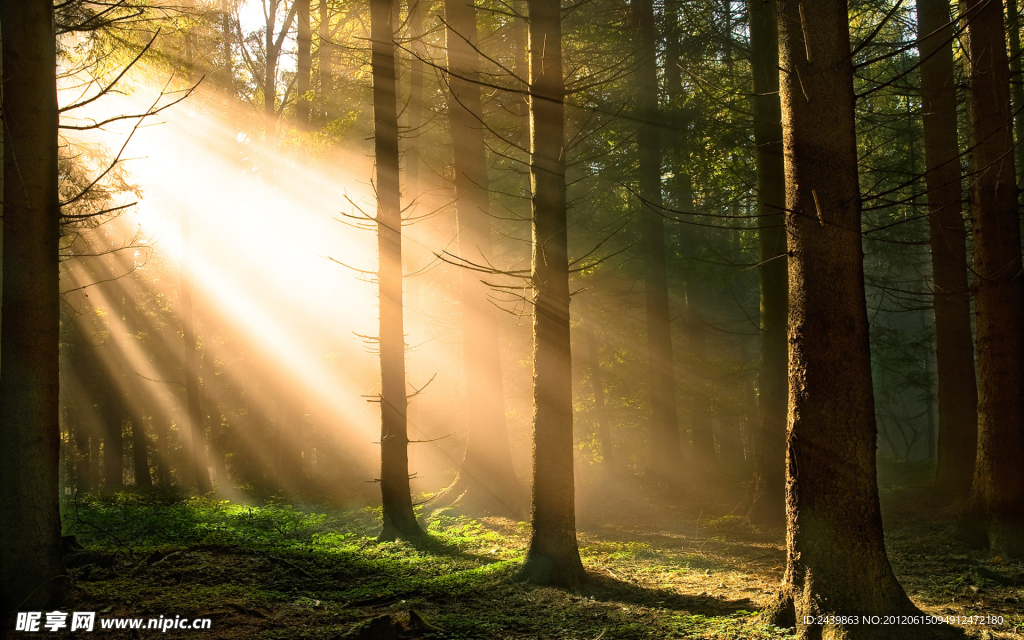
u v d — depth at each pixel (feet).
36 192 21.38
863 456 19.81
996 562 29.96
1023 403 31.58
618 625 21.91
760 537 38.73
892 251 69.72
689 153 57.26
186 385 67.77
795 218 20.57
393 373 37.27
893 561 31.22
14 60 21.26
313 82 77.56
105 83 42.73
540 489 27.55
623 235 61.67
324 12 71.10
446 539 36.94
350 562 29.53
